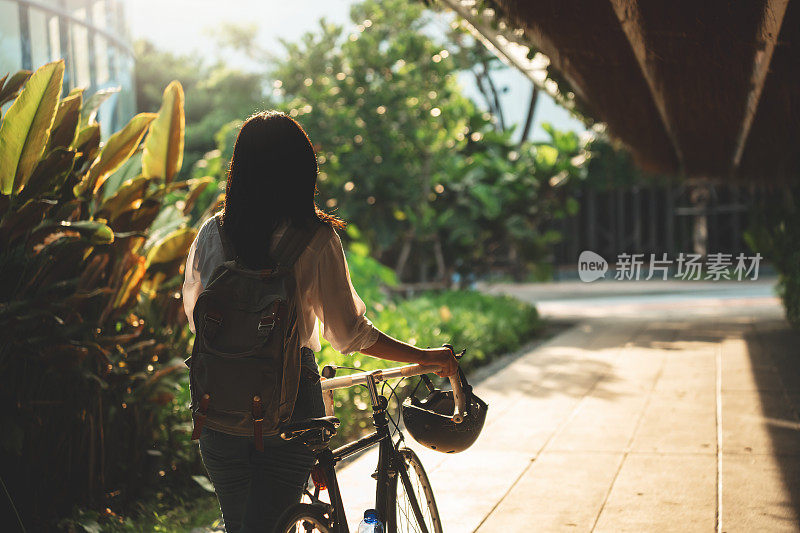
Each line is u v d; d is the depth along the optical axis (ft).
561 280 90.12
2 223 13.21
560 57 19.47
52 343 13.41
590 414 22.18
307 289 7.63
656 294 72.02
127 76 32.12
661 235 90.74
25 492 13.76
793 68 16.97
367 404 21.20
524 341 40.29
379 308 31.07
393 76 43.39
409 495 9.41
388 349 8.16
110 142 15.02
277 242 7.55
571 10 16.53
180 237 16.21
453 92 47.37
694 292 72.33
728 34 15.52
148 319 16.53
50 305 13.44
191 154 100.99
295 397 7.49
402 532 9.18
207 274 7.82
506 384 27.04
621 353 33.58
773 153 27.45
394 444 9.20
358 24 47.78
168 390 15.87
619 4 14.99
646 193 91.86
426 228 44.78
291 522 7.57
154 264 16.29
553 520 14.06
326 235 7.64
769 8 13.80
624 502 14.90
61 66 12.93
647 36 16.21
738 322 43.86
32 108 12.89
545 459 17.87
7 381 13.25
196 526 14.53
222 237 7.61
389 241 42.63
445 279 50.01
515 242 52.11
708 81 19.20
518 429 20.66
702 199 74.84
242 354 7.11
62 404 14.14
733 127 24.30
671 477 16.33
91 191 15.10
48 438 14.11
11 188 13.41
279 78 47.32
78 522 13.65
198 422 7.32
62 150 13.58
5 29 23.12
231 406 7.19
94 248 14.80
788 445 18.39
